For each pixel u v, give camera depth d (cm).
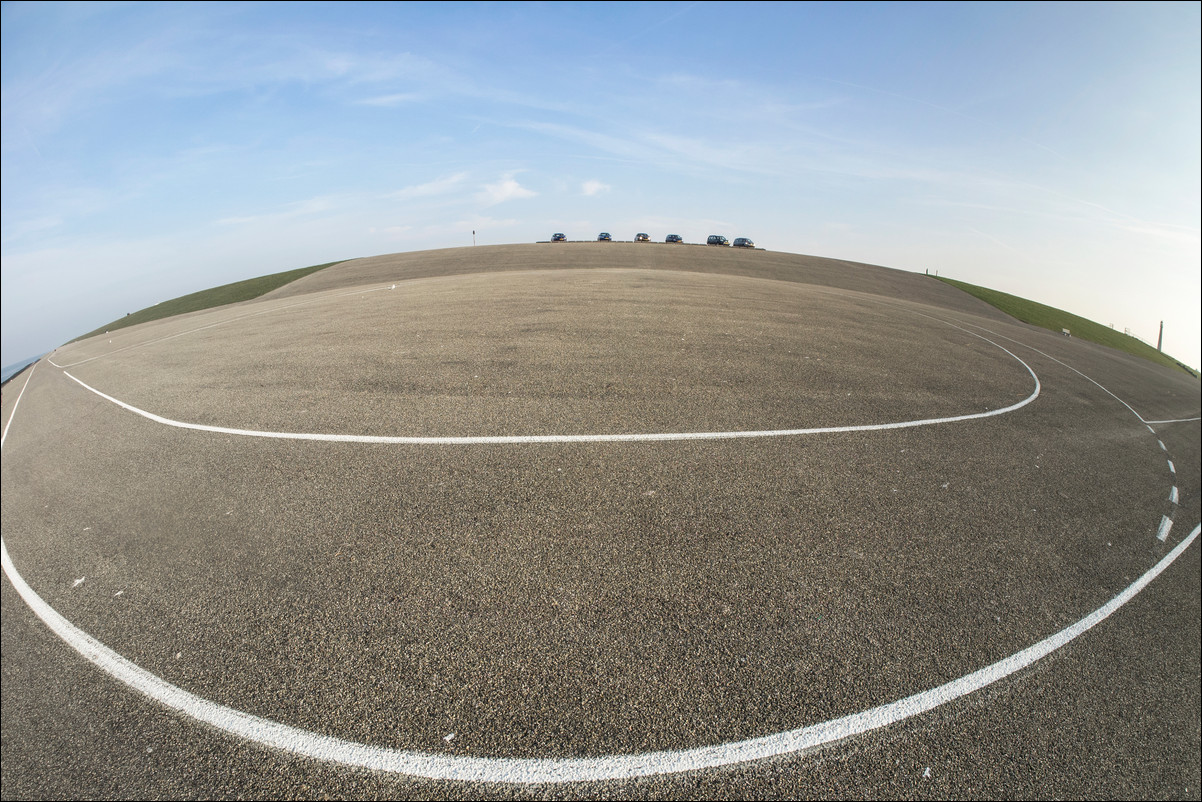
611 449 695
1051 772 352
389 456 690
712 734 343
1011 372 1342
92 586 542
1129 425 1146
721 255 4753
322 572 489
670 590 457
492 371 1012
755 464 673
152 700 394
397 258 5003
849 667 398
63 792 345
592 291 1986
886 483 661
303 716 362
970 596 490
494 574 473
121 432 958
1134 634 488
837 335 1430
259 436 790
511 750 331
